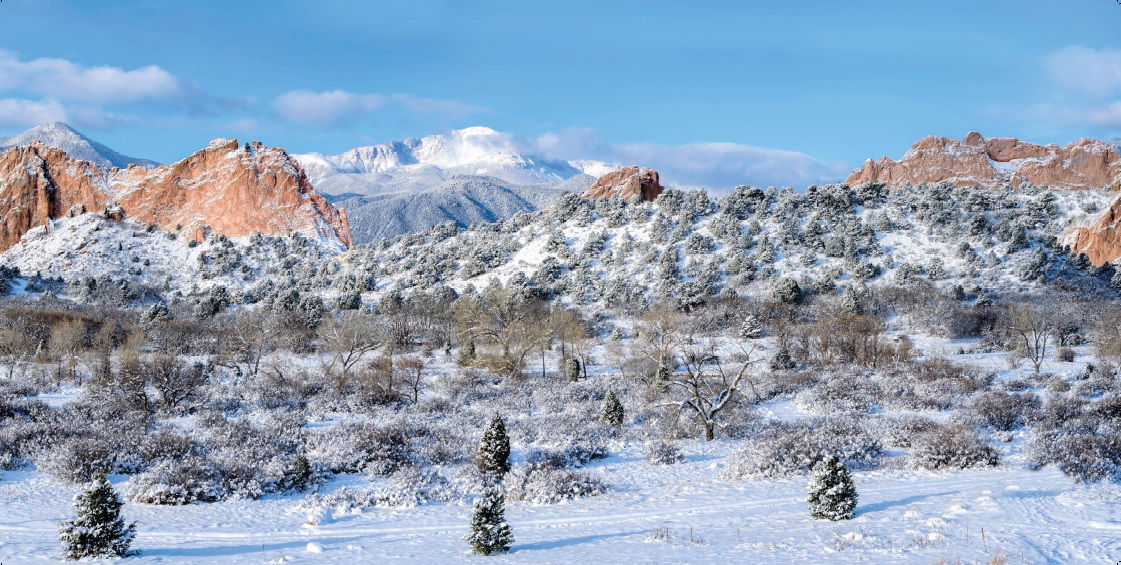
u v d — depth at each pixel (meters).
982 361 66.69
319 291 124.12
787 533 16.75
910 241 113.38
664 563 14.09
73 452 28.45
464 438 35.53
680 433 37.31
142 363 49.38
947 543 14.42
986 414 38.25
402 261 132.25
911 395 48.12
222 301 113.56
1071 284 97.56
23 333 72.62
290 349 79.25
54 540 18.73
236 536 19.27
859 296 90.94
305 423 41.12
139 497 24.03
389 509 23.09
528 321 72.69
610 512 22.02
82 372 62.62
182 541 18.66
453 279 121.81
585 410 45.28
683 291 99.62
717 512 21.00
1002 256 106.25
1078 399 43.41
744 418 39.97
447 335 82.81
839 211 124.69
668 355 62.06
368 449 31.77
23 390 52.00
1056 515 17.08
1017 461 27.86
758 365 65.69
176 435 32.94
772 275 103.62
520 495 24.77
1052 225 129.25
